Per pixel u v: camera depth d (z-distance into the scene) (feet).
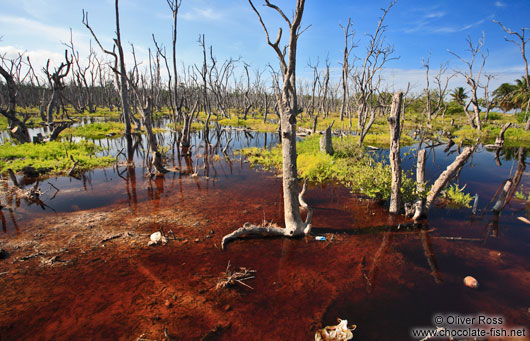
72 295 12.93
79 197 26.63
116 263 15.60
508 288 14.42
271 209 24.43
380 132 85.05
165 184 31.81
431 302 13.25
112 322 11.38
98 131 75.31
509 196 28.55
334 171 35.99
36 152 41.06
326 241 18.88
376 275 15.21
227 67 114.42
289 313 12.19
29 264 15.29
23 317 11.56
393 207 23.67
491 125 96.07
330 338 10.67
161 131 84.28
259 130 91.97
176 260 16.06
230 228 20.42
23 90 145.69
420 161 23.79
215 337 10.76
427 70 121.60
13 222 20.63
